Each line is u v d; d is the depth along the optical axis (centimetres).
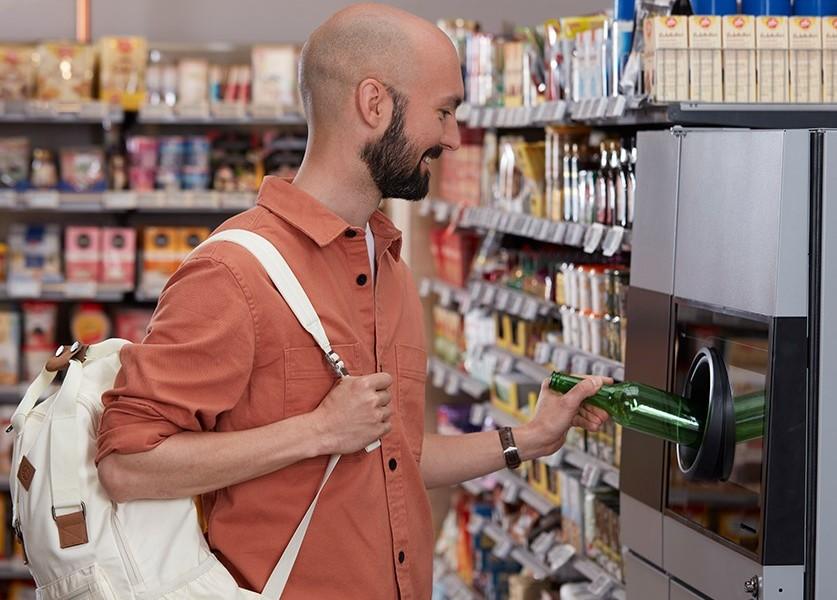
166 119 671
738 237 272
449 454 277
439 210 609
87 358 246
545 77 455
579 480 435
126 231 686
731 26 310
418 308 269
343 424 232
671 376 305
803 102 313
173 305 231
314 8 734
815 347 257
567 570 455
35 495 228
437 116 245
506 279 519
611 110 351
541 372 475
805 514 258
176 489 228
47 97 673
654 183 317
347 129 243
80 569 226
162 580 228
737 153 273
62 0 718
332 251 246
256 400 236
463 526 591
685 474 282
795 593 259
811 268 257
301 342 237
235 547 240
